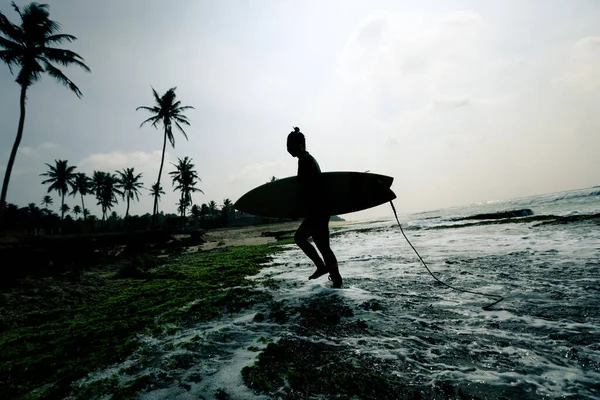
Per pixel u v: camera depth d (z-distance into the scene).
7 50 16.88
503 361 1.56
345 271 4.70
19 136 16.91
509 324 2.05
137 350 2.07
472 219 18.08
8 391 1.68
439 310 2.45
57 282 6.11
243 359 1.77
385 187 3.89
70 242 10.80
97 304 4.01
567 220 9.91
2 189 16.30
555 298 2.52
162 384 1.56
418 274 4.01
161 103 30.91
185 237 24.58
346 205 3.85
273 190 4.28
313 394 1.36
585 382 1.33
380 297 2.89
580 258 4.21
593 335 1.77
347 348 1.82
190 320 2.68
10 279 6.93
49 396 1.56
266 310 2.74
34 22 17.48
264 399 1.35
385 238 11.88
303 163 3.21
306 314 2.52
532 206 32.91
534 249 5.45
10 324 3.36
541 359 1.56
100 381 1.66
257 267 6.08
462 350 1.72
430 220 20.91
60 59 18.30
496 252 5.52
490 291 2.90
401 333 2.01
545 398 1.22
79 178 52.75
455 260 4.97
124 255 13.36
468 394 1.28
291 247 10.29
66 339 2.53
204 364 1.76
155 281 5.52
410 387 1.37
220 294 3.55
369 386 1.40
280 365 1.66
